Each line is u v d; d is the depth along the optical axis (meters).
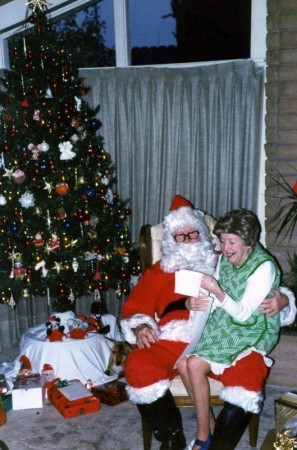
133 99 3.32
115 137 3.39
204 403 1.99
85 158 2.92
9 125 2.85
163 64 3.55
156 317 2.33
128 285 3.18
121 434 2.36
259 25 3.20
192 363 1.99
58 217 2.81
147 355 2.04
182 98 3.25
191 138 3.28
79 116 2.92
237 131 3.17
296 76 2.95
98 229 3.00
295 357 2.72
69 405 2.51
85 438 2.33
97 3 3.62
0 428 2.43
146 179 3.40
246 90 3.12
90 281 3.04
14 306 3.10
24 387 2.62
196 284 1.91
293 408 1.60
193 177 3.31
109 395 2.62
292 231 3.00
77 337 2.83
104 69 3.33
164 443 2.03
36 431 2.40
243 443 2.27
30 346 2.85
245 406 1.89
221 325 2.06
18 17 3.44
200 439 1.99
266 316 2.01
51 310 3.54
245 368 1.93
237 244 2.00
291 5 2.90
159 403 2.00
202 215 2.42
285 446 1.51
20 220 2.84
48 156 2.82
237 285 2.03
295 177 3.04
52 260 2.87
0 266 2.93
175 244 2.30
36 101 2.80
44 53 2.77
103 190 2.97
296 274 2.77
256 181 3.21
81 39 3.62
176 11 3.48
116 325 3.28
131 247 3.23
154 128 3.32
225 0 3.33
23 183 2.83
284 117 3.01
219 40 3.40
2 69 3.25
